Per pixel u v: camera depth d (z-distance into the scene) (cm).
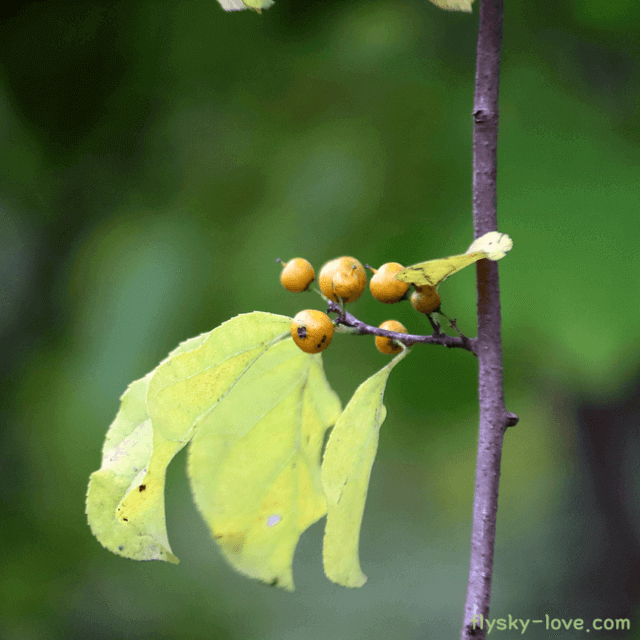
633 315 94
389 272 83
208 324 117
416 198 109
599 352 94
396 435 115
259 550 83
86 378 120
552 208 95
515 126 101
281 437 83
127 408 83
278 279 115
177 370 82
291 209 118
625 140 98
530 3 108
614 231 94
